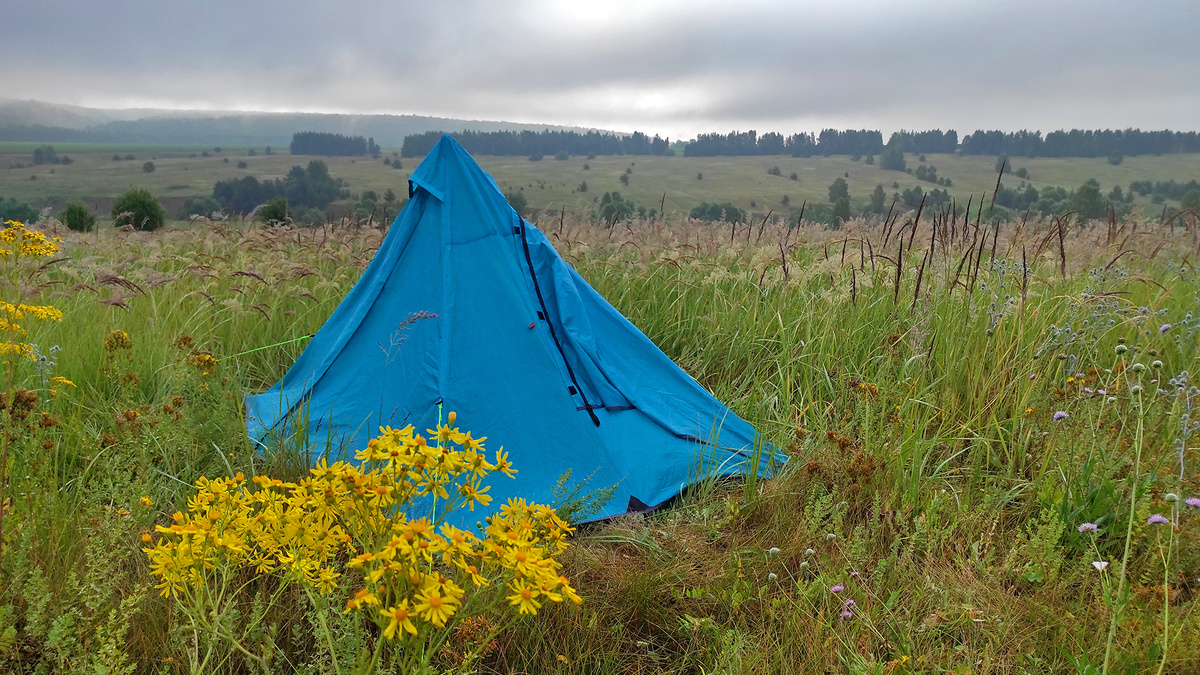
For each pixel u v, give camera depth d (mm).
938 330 5043
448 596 1456
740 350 6027
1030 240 7906
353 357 4789
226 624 1934
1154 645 2443
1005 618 2752
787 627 2682
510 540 1583
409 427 1713
